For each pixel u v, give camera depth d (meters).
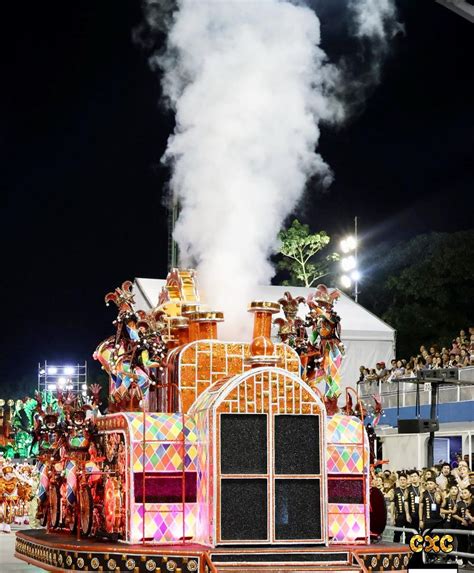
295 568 10.14
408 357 43.62
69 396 14.38
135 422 11.08
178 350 11.84
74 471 13.35
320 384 13.91
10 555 19.03
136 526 10.86
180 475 11.02
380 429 27.08
